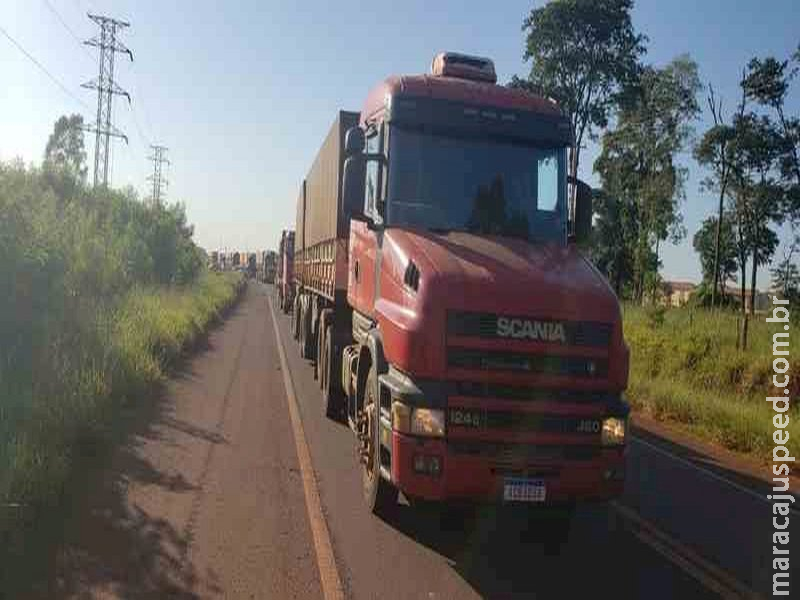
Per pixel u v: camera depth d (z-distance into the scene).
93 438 8.76
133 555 5.83
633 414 15.46
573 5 43.34
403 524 7.20
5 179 15.48
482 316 6.02
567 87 45.50
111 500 7.00
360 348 8.29
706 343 20.02
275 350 20.05
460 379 5.98
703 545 7.36
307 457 9.20
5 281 11.02
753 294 45.00
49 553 5.70
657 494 9.27
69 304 12.70
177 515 6.80
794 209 44.47
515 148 7.90
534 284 6.23
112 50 50.94
